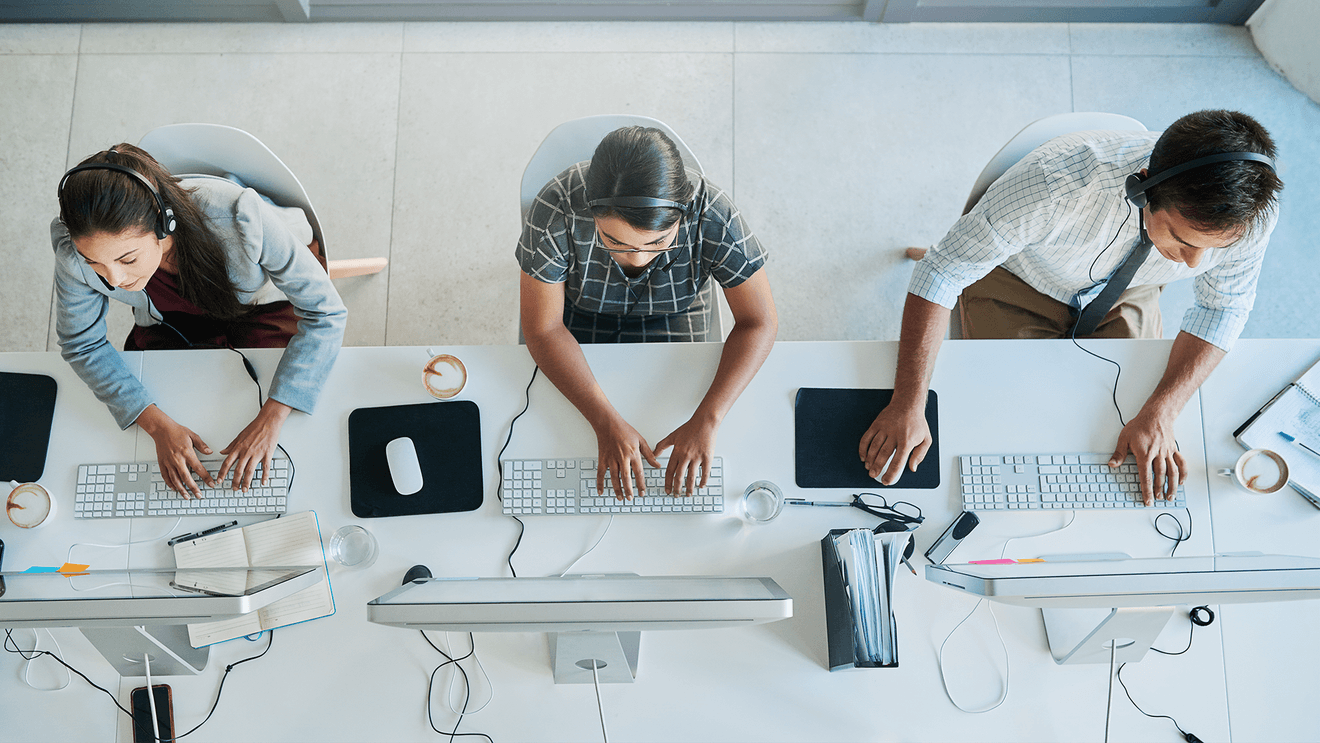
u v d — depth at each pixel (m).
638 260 1.19
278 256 1.32
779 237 2.20
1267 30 2.26
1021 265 1.56
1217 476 1.35
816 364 1.39
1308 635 1.28
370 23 2.33
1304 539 1.32
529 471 1.34
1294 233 2.17
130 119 2.25
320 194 2.22
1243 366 1.38
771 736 1.26
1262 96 2.26
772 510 1.33
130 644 1.23
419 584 1.12
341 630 1.29
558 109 2.27
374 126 2.26
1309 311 2.12
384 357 1.40
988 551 1.33
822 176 2.24
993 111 2.27
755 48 2.31
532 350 1.36
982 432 1.37
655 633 1.28
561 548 1.33
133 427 1.37
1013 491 1.33
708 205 1.25
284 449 1.36
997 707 1.26
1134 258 1.35
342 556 1.32
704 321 1.59
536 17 2.31
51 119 2.25
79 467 1.36
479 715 1.26
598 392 1.34
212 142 1.41
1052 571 1.08
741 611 0.95
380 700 1.27
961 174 2.24
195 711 1.27
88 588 1.11
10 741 1.25
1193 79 2.28
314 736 1.26
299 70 2.29
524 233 1.30
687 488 1.32
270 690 1.27
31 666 1.27
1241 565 1.11
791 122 2.27
